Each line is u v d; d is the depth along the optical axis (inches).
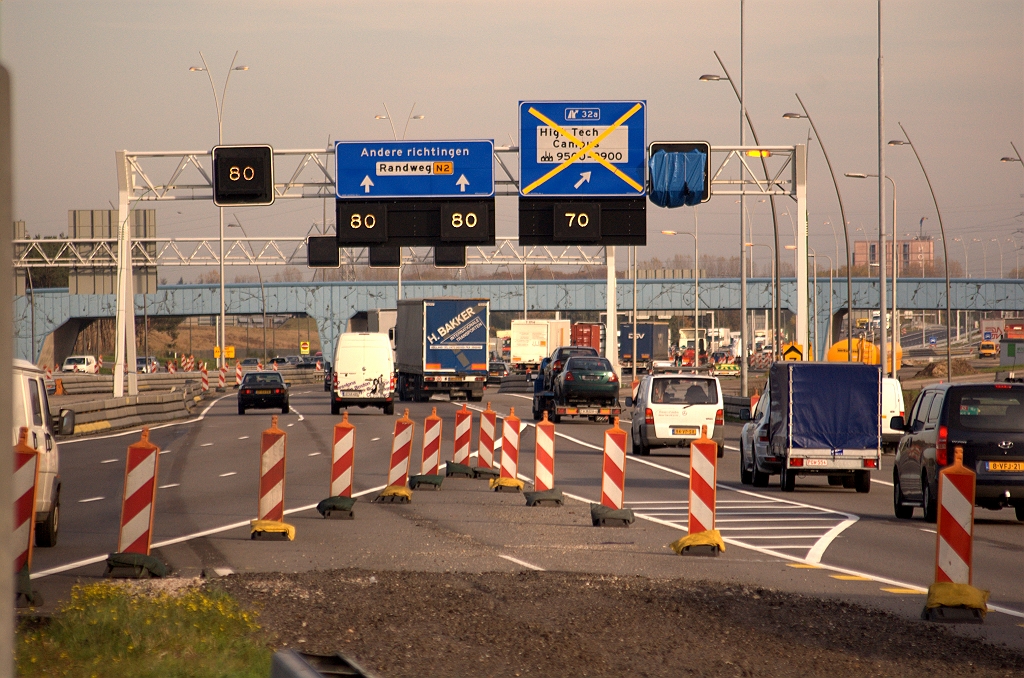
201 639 763.4
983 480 1651.1
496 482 2122.3
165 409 4758.9
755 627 892.0
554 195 3474.4
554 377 4456.2
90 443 3309.5
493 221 3533.5
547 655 796.0
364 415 4874.5
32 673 673.0
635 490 2170.3
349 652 785.6
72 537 1457.9
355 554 1298.0
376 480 2301.9
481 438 2476.6
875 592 1091.9
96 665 693.3
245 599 954.1
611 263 5393.7
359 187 3523.6
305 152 3538.4
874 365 2192.4
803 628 892.0
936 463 1665.8
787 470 2194.9
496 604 961.5
